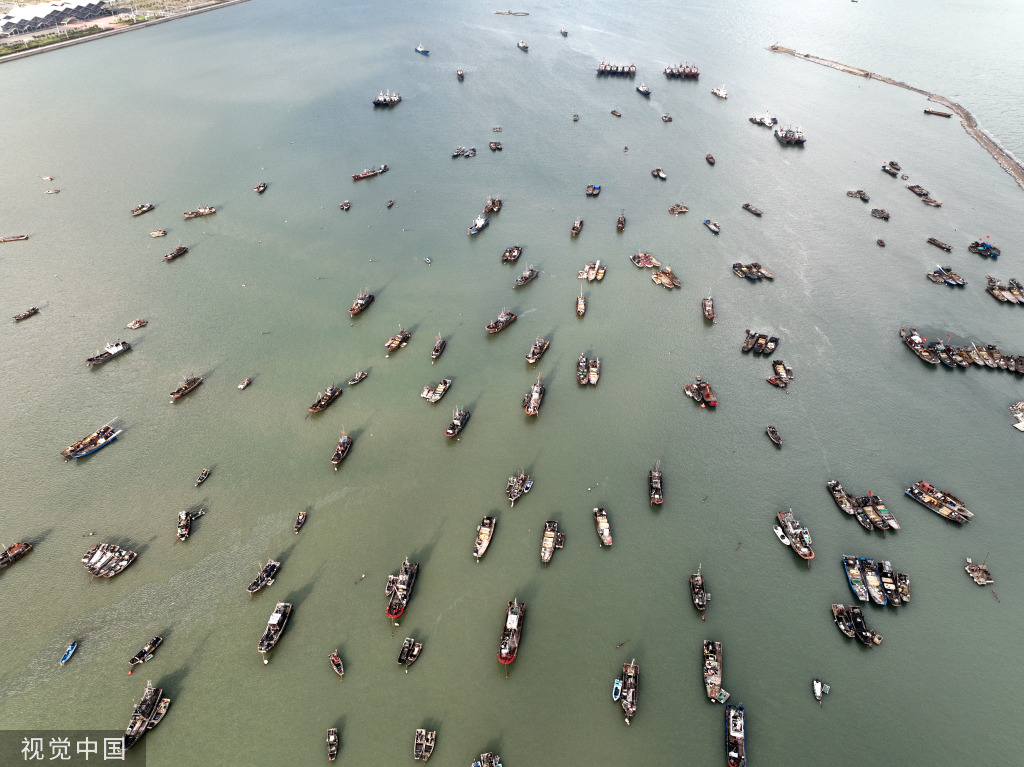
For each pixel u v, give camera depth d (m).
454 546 113.56
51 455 129.50
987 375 151.50
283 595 105.12
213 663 96.12
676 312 172.62
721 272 188.88
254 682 94.06
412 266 190.12
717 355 158.00
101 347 158.12
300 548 112.44
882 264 192.00
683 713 91.44
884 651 98.62
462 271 188.12
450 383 148.62
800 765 85.75
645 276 187.00
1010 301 174.38
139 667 95.44
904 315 171.25
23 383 146.88
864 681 95.19
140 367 152.25
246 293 178.00
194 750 86.81
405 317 169.75
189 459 129.25
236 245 198.88
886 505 121.06
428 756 85.94
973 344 160.50
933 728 89.94
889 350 159.50
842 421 139.25
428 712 91.12
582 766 85.56
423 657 97.38
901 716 91.12
